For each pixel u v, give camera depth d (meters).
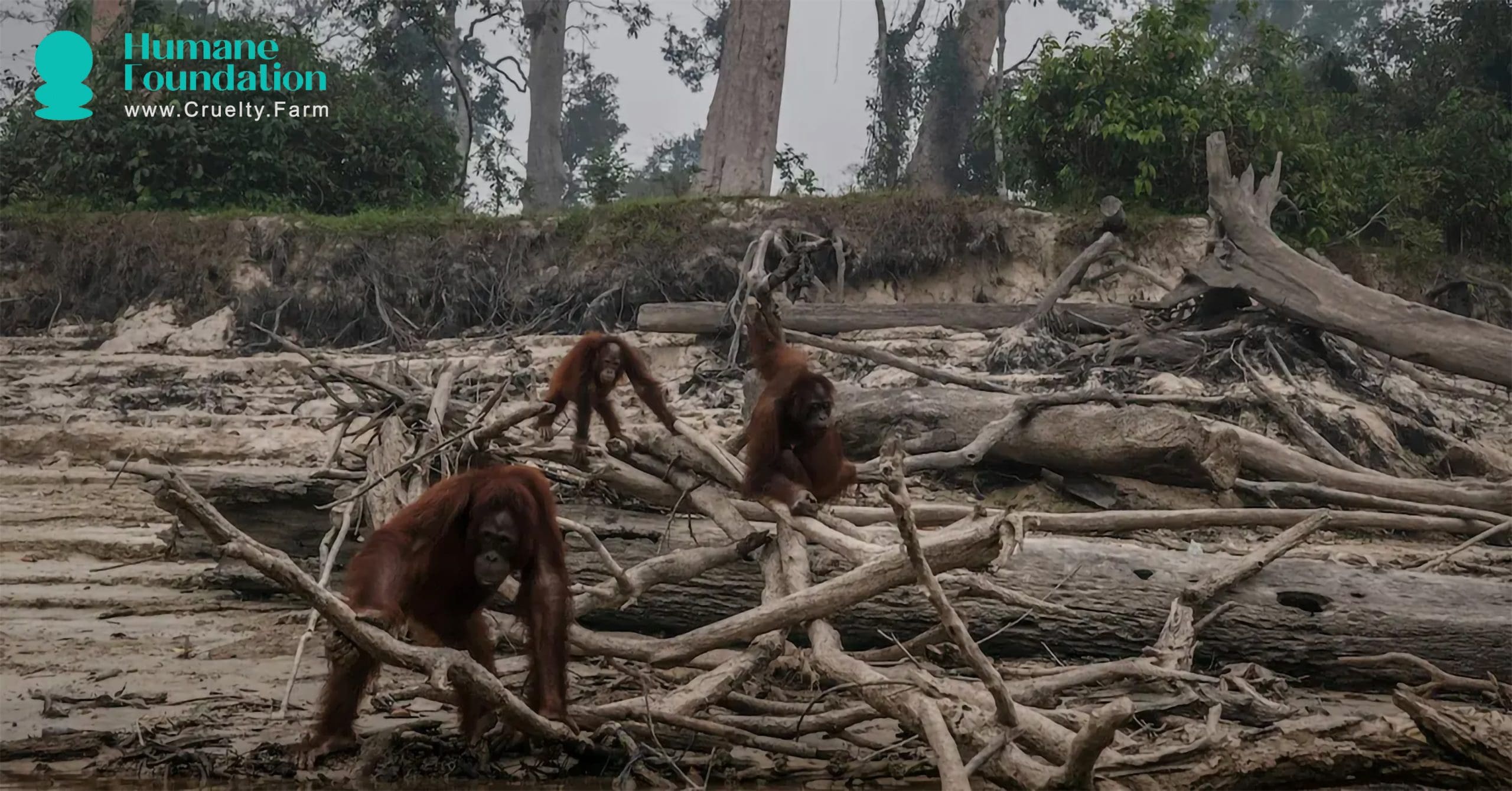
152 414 16.03
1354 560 10.04
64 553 12.07
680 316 16.28
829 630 6.23
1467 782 5.55
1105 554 8.09
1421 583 7.90
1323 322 13.45
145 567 11.31
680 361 16.30
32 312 20.14
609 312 18.52
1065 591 7.90
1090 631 7.84
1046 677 6.30
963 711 5.36
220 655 8.12
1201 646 7.76
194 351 18.66
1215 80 20.17
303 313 19.23
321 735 5.61
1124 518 8.23
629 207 19.14
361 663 5.60
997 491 11.12
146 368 17.23
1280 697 7.06
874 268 18.34
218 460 14.91
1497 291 18.91
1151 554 8.12
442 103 42.56
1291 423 12.05
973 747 5.24
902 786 5.53
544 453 8.47
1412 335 12.95
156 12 27.12
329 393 9.31
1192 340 14.26
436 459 8.34
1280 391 13.04
